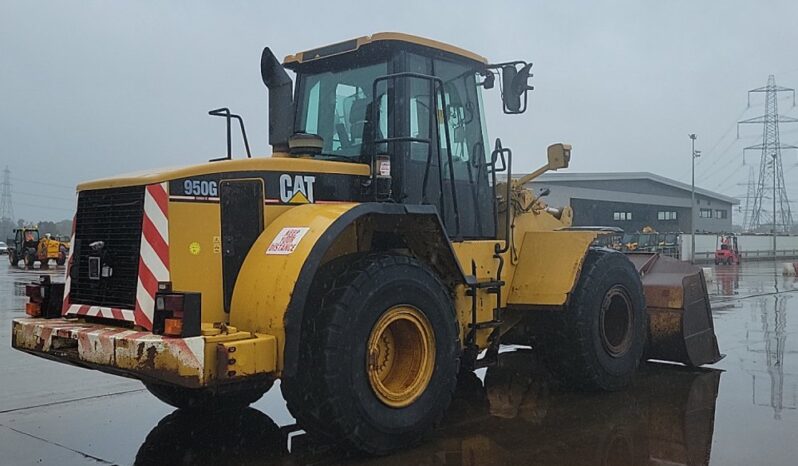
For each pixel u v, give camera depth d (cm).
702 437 480
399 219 482
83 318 472
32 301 500
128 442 492
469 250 546
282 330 409
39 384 683
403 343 474
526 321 650
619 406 569
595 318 602
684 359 700
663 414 543
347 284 431
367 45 525
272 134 537
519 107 575
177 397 538
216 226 445
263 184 461
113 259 451
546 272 595
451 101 564
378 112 518
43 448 479
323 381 418
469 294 542
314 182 484
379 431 437
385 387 457
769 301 1449
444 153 544
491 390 631
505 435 491
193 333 391
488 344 570
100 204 463
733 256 3684
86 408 589
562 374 608
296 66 579
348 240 491
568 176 4184
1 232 9000
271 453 466
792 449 452
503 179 654
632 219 5153
